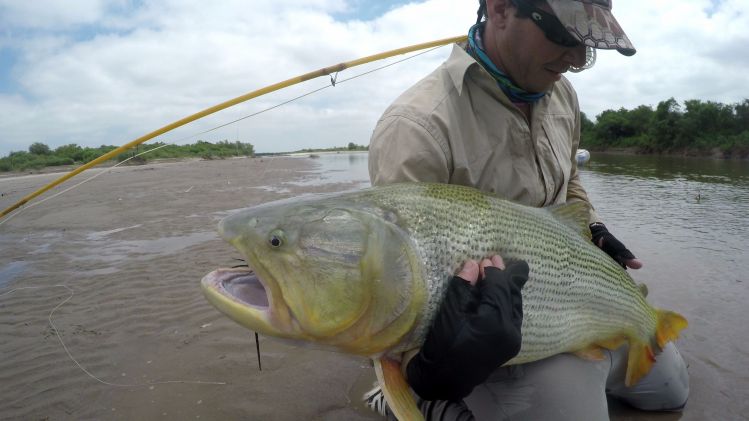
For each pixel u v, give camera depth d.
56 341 1.21
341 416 0.86
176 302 1.44
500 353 0.55
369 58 0.93
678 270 1.55
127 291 1.55
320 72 0.93
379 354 0.56
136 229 2.58
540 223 0.70
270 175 5.99
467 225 0.61
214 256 1.94
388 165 0.71
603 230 0.97
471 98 0.76
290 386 0.96
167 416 0.88
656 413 0.86
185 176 6.04
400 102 0.75
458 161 0.73
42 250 2.18
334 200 0.56
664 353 0.84
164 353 1.12
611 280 0.77
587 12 0.67
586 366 0.73
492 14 0.73
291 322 0.51
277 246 0.51
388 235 0.54
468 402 0.72
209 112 0.97
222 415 0.87
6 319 1.37
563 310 0.70
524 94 0.78
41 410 0.92
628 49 0.69
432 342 0.55
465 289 0.56
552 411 0.68
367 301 0.53
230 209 3.14
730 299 1.29
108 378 1.02
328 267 0.51
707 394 0.88
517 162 0.79
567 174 0.89
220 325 1.26
